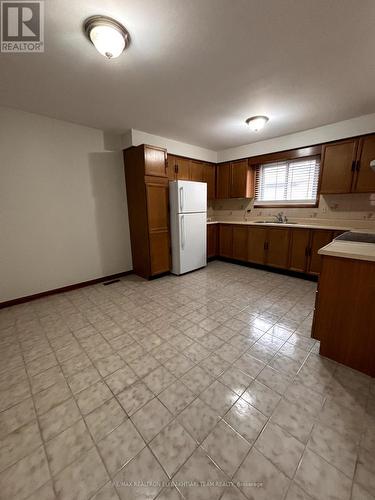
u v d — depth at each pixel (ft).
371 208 10.14
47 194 9.34
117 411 4.21
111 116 9.02
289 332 6.65
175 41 4.86
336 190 10.20
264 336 6.46
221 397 4.46
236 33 4.65
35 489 3.06
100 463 3.35
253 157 13.41
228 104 8.03
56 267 9.91
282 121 9.77
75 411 4.22
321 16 4.24
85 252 10.81
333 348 5.38
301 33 4.67
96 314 7.95
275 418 4.00
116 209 11.75
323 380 4.84
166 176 11.49
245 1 3.91
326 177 10.43
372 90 7.15
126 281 11.51
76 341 6.38
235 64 5.72
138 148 10.59
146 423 3.96
